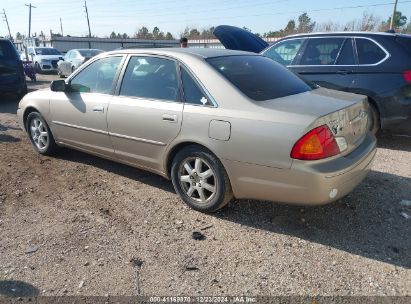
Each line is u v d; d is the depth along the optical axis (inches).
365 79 232.7
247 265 120.3
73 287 110.8
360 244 130.8
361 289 109.4
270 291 109.1
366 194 167.3
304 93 150.9
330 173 120.7
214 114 138.3
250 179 133.7
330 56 248.4
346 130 132.0
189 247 130.0
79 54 733.9
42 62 869.8
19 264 121.1
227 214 151.3
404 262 121.3
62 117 198.8
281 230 139.8
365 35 237.6
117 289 110.0
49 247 130.1
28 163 211.9
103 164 209.6
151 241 133.7
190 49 165.0
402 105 224.1
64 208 158.7
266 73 158.4
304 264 120.5
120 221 147.5
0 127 297.9
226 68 149.9
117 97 172.4
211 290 109.6
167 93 155.6
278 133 124.6
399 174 190.9
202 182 147.8
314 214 150.6
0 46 406.9
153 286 111.3
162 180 186.1
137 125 162.6
